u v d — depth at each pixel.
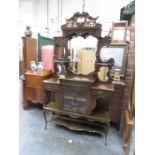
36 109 2.99
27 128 2.32
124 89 2.21
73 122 2.33
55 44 2.26
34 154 1.79
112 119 2.32
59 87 2.11
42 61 3.01
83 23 1.97
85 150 1.88
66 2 3.94
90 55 2.53
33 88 2.80
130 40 2.36
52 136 2.14
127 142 1.81
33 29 4.41
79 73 2.31
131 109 1.81
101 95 1.96
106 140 2.07
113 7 3.47
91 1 3.64
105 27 3.56
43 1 4.18
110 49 2.42
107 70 2.21
